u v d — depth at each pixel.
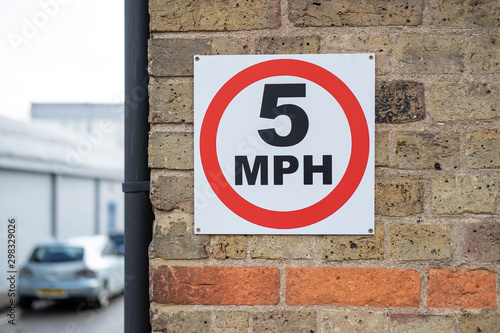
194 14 1.32
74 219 15.46
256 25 1.31
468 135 1.28
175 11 1.32
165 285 1.29
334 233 1.28
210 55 1.31
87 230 16.56
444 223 1.27
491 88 1.28
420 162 1.28
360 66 1.30
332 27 1.31
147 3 1.39
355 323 1.27
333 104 1.30
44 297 7.92
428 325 1.26
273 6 1.31
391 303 1.27
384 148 1.29
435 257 1.27
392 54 1.30
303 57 1.30
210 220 1.29
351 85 1.30
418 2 1.30
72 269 8.03
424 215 1.28
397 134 1.29
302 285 1.28
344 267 1.28
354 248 1.28
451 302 1.26
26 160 12.01
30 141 12.23
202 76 1.31
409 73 1.29
